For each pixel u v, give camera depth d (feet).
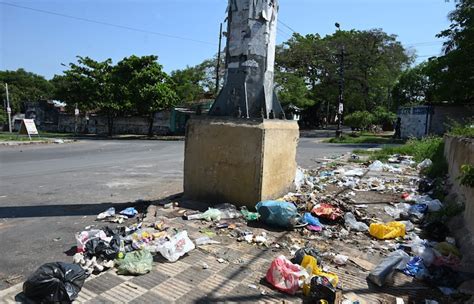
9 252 12.96
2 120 132.67
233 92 19.22
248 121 17.84
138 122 113.29
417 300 10.38
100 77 96.22
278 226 15.79
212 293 10.03
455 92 67.36
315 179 27.84
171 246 12.14
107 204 20.22
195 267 11.60
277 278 10.56
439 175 28.89
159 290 10.08
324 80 121.90
